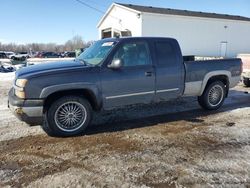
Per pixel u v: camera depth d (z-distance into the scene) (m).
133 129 5.30
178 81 5.91
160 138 4.80
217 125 5.56
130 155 4.09
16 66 21.91
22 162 3.87
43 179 3.40
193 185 3.25
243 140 4.70
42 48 94.00
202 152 4.19
